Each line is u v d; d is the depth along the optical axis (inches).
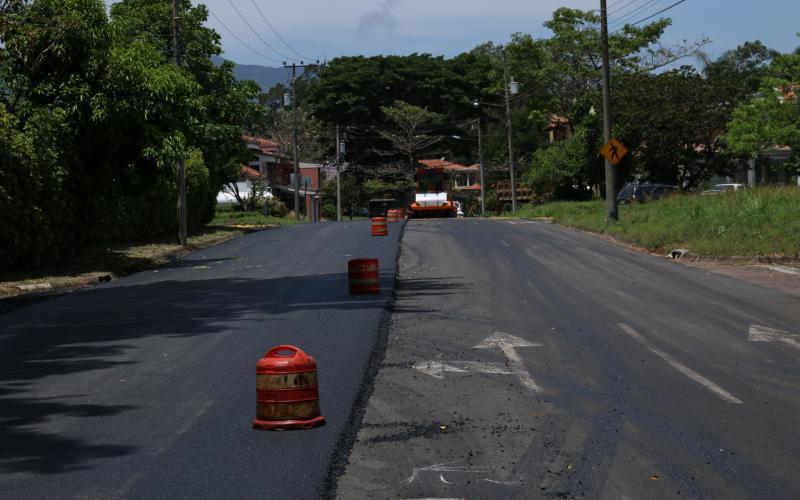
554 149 2395.4
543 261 920.3
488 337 494.9
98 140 967.6
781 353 438.6
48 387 384.5
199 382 388.8
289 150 3540.8
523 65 2689.5
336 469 266.1
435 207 2378.2
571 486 250.4
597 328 517.3
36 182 869.2
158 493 245.9
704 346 458.0
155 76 976.9
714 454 278.4
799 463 268.4
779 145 1893.5
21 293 773.9
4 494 246.5
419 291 713.0
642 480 254.4
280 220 2043.6
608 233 1240.2
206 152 1631.4
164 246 1220.5
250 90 1653.5
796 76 1850.4
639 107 2011.6
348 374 395.9
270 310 611.8
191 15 1577.3
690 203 1263.5
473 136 3794.3
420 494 245.6
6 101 952.9
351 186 3545.8
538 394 362.9
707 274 769.6
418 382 387.5
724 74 2082.9
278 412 311.4
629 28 2605.8
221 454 281.7
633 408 337.4
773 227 958.4
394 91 3718.0
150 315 606.5
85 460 277.3
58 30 919.0
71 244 977.5
